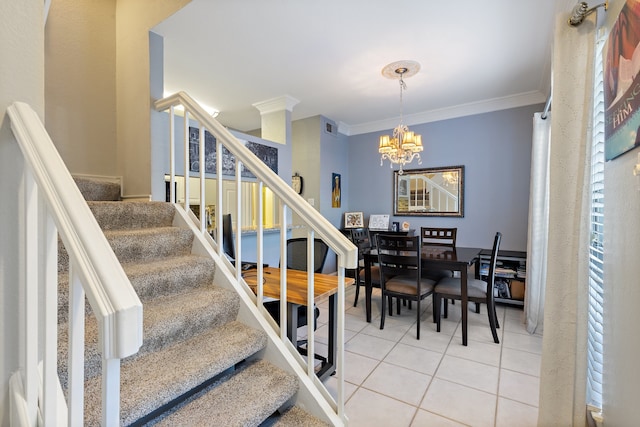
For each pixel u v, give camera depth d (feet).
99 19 8.16
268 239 11.16
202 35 8.05
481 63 9.58
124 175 8.27
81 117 7.86
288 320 5.77
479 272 11.41
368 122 16.06
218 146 5.98
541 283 8.99
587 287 4.40
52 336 2.70
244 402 4.15
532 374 6.82
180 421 3.77
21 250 3.05
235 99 12.63
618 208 3.80
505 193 12.82
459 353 7.81
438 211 14.34
